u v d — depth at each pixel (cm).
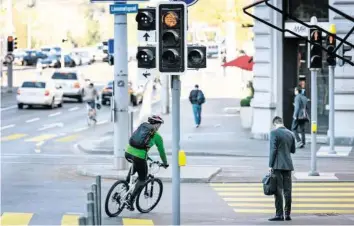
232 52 12850
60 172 5016
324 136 6612
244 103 7900
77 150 6456
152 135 3412
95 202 2558
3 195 4009
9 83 12031
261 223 3206
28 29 16975
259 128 6900
